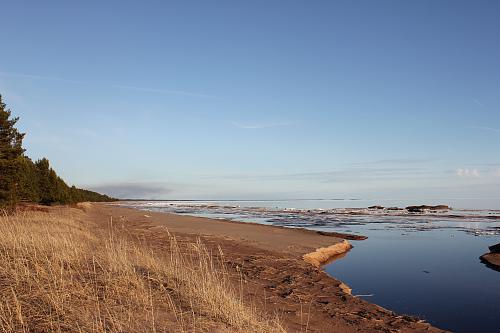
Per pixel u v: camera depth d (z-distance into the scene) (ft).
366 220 185.68
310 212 281.33
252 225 125.39
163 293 28.55
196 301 27.37
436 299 46.11
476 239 105.40
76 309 22.56
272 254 64.44
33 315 21.16
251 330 23.67
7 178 87.10
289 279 46.44
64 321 20.75
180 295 28.53
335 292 42.39
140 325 21.67
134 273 31.35
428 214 256.32
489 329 35.45
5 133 90.33
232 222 139.44
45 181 168.86
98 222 115.75
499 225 155.84
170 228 104.47
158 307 25.48
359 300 40.09
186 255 54.70
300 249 73.41
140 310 24.25
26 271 26.94
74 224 77.97
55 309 22.13
